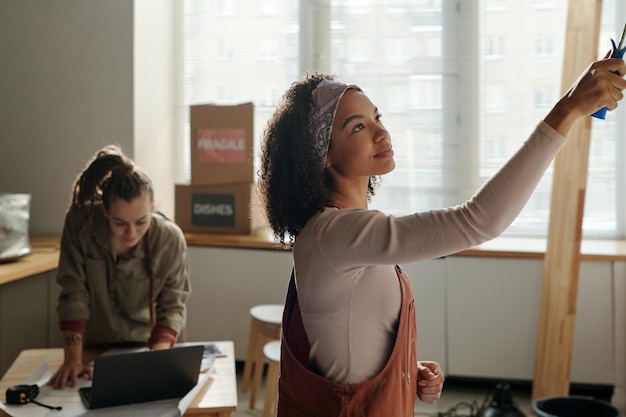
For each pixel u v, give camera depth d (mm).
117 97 4695
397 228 1305
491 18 4879
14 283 4109
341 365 1438
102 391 2129
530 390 4523
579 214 3930
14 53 4758
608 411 3361
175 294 2740
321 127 1457
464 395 4457
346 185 1523
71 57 4715
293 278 1560
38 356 2686
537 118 4871
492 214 1227
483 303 4348
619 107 4809
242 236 4715
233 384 2350
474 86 4898
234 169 4738
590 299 4230
